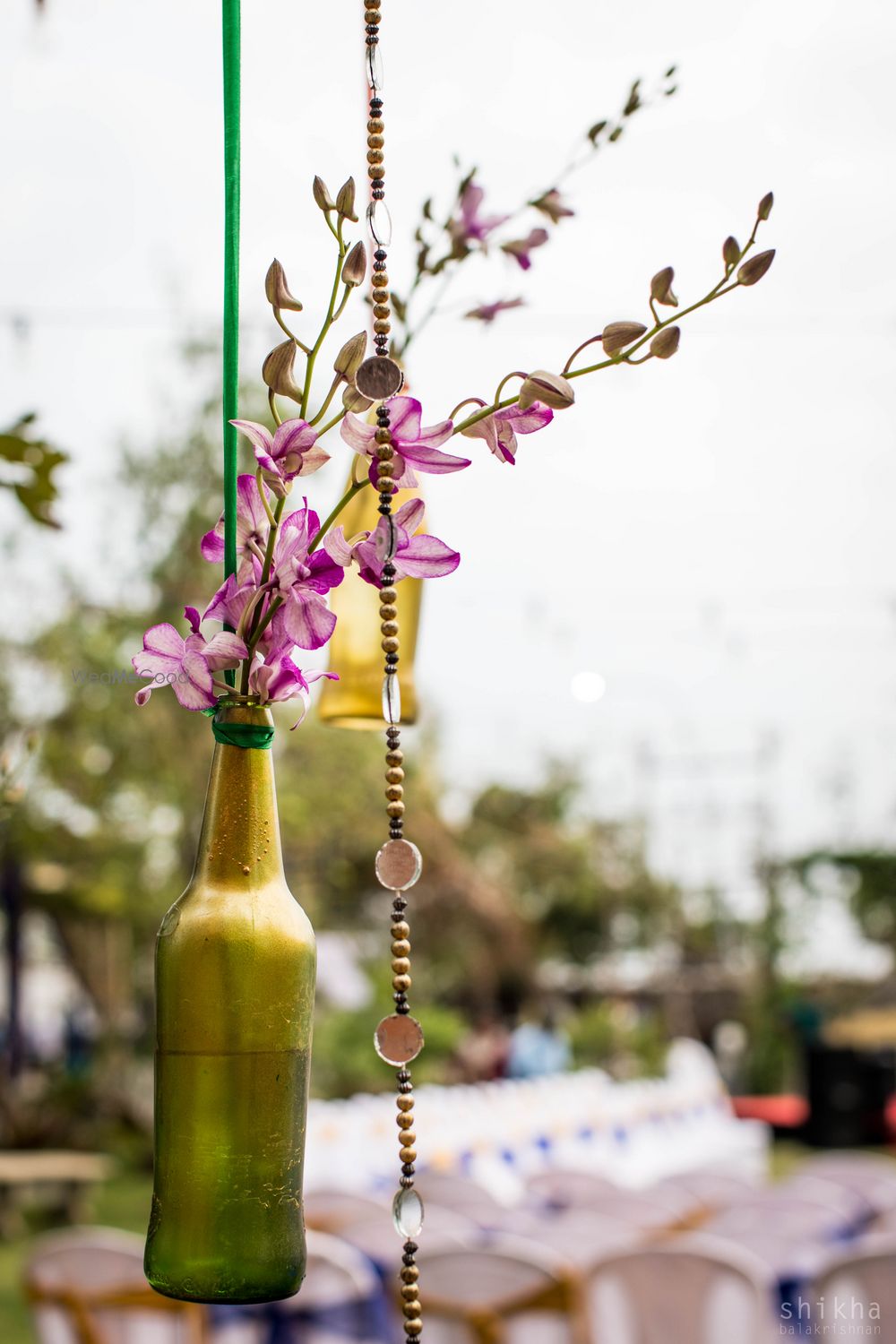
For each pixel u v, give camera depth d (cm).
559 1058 1414
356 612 130
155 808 1081
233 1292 85
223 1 95
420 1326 78
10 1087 1277
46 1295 375
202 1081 86
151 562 931
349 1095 1248
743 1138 948
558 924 2416
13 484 168
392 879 80
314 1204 475
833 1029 1609
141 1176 1348
